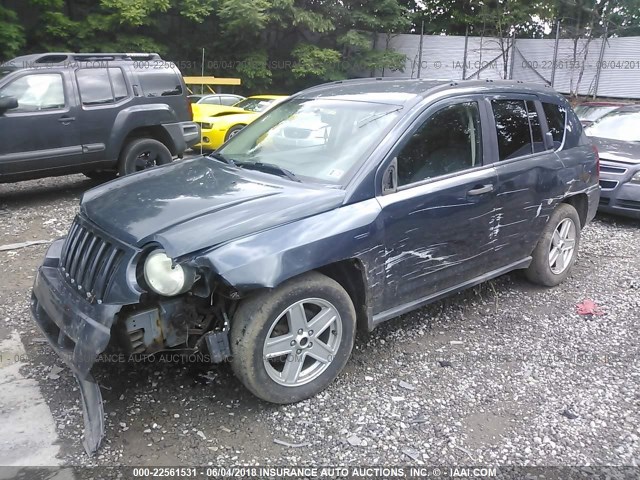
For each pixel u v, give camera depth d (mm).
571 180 4895
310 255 3039
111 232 3051
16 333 4027
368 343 4012
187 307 2977
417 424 3096
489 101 4273
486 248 4215
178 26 23219
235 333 3016
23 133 7113
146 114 8297
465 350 3947
